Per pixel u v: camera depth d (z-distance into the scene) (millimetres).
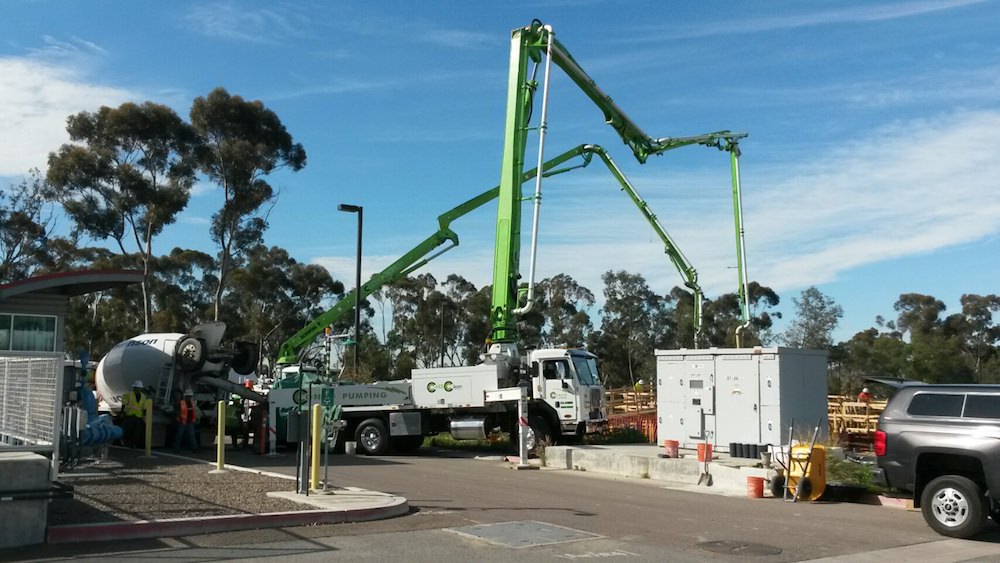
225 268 48438
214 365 23984
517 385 23203
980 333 69938
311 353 31672
